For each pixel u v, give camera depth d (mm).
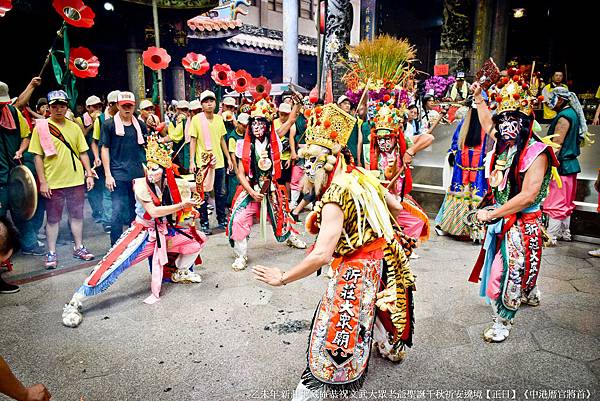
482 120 3250
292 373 2729
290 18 13383
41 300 3809
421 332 3211
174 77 12070
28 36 10328
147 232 3688
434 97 8094
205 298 3828
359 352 2143
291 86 9867
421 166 6922
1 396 2539
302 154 2166
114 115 5121
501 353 2926
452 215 5570
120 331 3260
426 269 4516
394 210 2453
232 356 2920
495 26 10898
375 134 3895
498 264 3021
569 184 5156
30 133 5000
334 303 2154
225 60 16781
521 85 2811
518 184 2893
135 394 2535
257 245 5395
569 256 4855
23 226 4922
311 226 2232
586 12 13289
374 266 2207
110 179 4832
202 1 9750
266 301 3764
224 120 7254
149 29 10070
